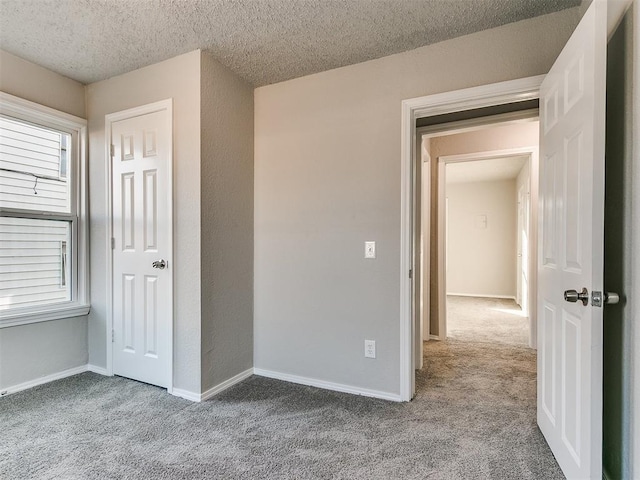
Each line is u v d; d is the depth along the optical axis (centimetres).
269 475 155
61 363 264
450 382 260
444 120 282
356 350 242
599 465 124
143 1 179
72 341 271
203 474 155
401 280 228
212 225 236
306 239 258
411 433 189
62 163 270
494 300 648
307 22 197
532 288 349
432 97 219
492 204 700
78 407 217
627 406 126
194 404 222
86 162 278
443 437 185
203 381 229
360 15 191
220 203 243
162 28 203
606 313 146
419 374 277
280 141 268
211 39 214
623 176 133
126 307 260
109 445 177
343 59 236
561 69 160
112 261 267
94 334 278
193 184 228
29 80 245
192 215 229
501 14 191
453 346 355
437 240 379
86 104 278
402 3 181
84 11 188
